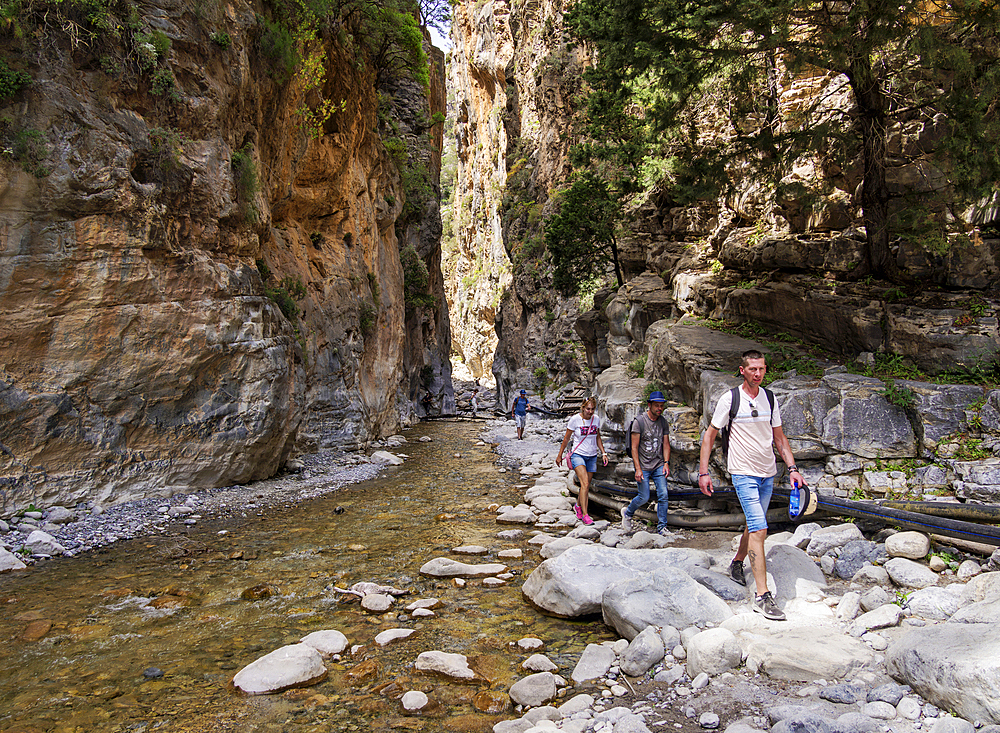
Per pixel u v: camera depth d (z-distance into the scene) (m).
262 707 4.13
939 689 3.48
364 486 12.59
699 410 9.30
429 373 38.69
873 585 5.36
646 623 4.93
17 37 8.62
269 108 14.02
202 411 10.80
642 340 17.53
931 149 9.62
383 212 23.55
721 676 4.20
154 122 10.29
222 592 6.33
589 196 23.30
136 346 9.82
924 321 8.45
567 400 28.84
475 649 5.05
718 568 6.10
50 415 8.80
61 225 8.98
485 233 63.31
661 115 10.82
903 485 6.86
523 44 44.50
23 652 4.93
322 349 17.06
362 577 6.83
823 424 7.37
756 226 12.98
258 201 12.94
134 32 9.88
